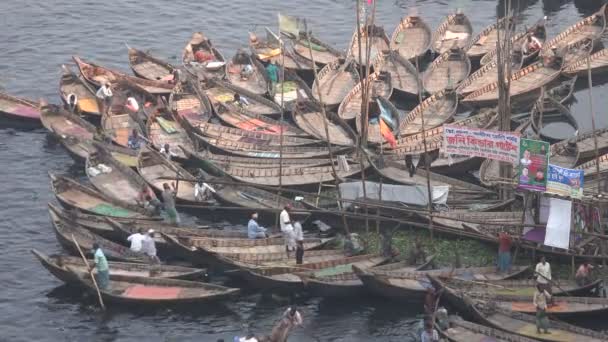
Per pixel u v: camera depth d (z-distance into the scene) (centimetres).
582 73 12669
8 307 8825
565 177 8525
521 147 8681
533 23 14538
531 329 8019
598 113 12088
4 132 11788
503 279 8706
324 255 9206
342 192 9700
